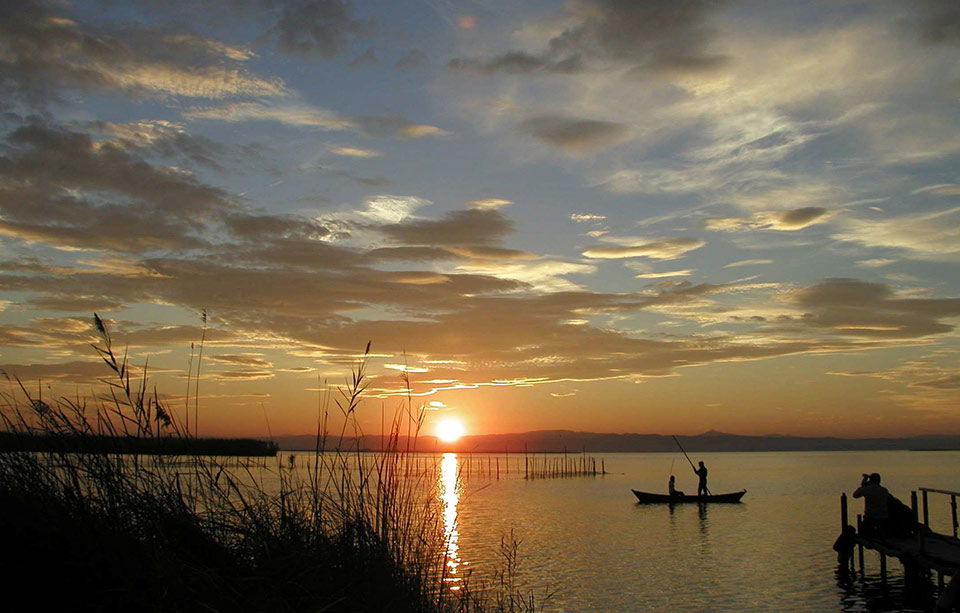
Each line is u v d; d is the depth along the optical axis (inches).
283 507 257.1
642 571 1079.6
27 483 209.5
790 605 852.6
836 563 1136.2
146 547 205.5
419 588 272.4
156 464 239.1
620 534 1549.0
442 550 309.1
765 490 3139.8
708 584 978.7
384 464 293.6
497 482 3764.8
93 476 218.4
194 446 253.1
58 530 195.2
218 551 231.5
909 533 862.5
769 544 1390.3
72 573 193.0
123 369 240.2
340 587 233.8
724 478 4315.9
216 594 202.4
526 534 1534.2
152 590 191.9
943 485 3100.4
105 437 233.0
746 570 1088.2
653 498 2342.5
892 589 927.7
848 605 847.7
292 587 228.2
